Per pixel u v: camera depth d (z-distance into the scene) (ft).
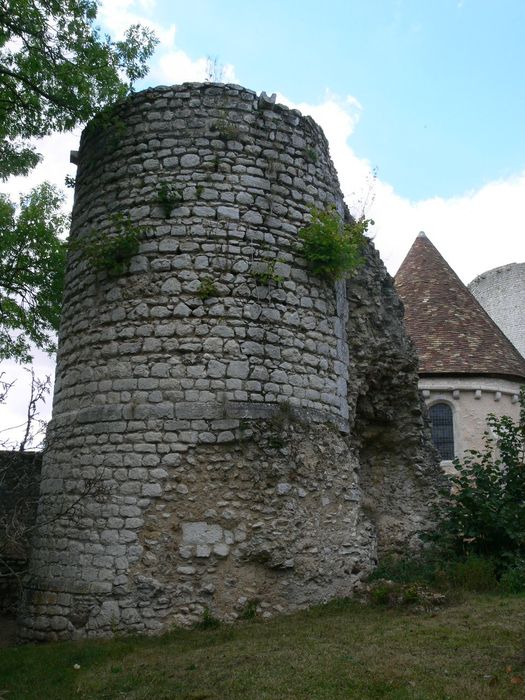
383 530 38.99
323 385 32.50
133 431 29.55
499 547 36.11
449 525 37.01
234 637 25.46
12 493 35.32
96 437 30.22
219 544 28.35
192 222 31.35
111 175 33.24
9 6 36.78
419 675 20.06
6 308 57.26
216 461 29.09
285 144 33.73
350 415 34.81
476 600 29.17
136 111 33.32
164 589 27.84
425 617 26.84
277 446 29.84
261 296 31.27
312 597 29.53
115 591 28.07
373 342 37.32
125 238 31.30
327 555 30.55
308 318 32.55
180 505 28.63
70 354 33.01
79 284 33.53
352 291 37.11
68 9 38.29
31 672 23.49
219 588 27.99
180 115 32.68
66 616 28.78
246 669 21.31
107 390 30.53
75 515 29.78
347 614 28.12
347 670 20.66
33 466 36.42
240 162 32.42
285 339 31.50
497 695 18.38
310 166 34.47
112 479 29.35
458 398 62.13
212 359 29.99
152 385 29.89
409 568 35.01
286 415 30.50
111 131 33.81
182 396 29.60
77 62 38.73
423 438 40.91
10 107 40.45
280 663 21.63
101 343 31.35
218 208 31.60
